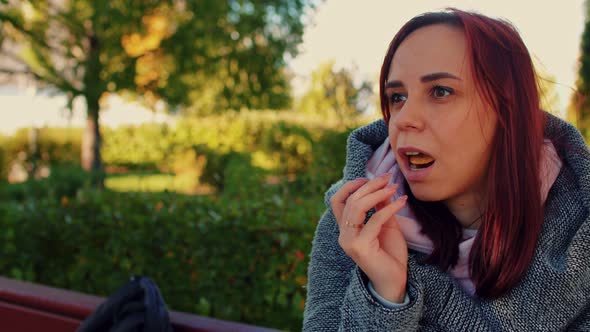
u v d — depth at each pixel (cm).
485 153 84
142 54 720
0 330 168
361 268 88
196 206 252
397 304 84
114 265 251
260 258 224
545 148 88
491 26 84
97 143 854
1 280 179
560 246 85
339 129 297
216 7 685
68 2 697
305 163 566
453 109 82
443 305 87
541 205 85
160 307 137
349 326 88
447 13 86
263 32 764
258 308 228
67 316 160
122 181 1099
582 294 83
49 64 732
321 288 103
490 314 86
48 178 628
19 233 262
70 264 261
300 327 217
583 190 85
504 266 83
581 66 624
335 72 495
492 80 81
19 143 1130
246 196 293
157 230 241
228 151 957
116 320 136
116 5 656
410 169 86
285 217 223
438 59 82
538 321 83
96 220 252
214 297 233
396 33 89
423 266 90
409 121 83
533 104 84
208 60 743
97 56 702
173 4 691
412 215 94
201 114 1066
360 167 100
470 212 92
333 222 106
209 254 232
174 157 1027
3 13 673
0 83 774
